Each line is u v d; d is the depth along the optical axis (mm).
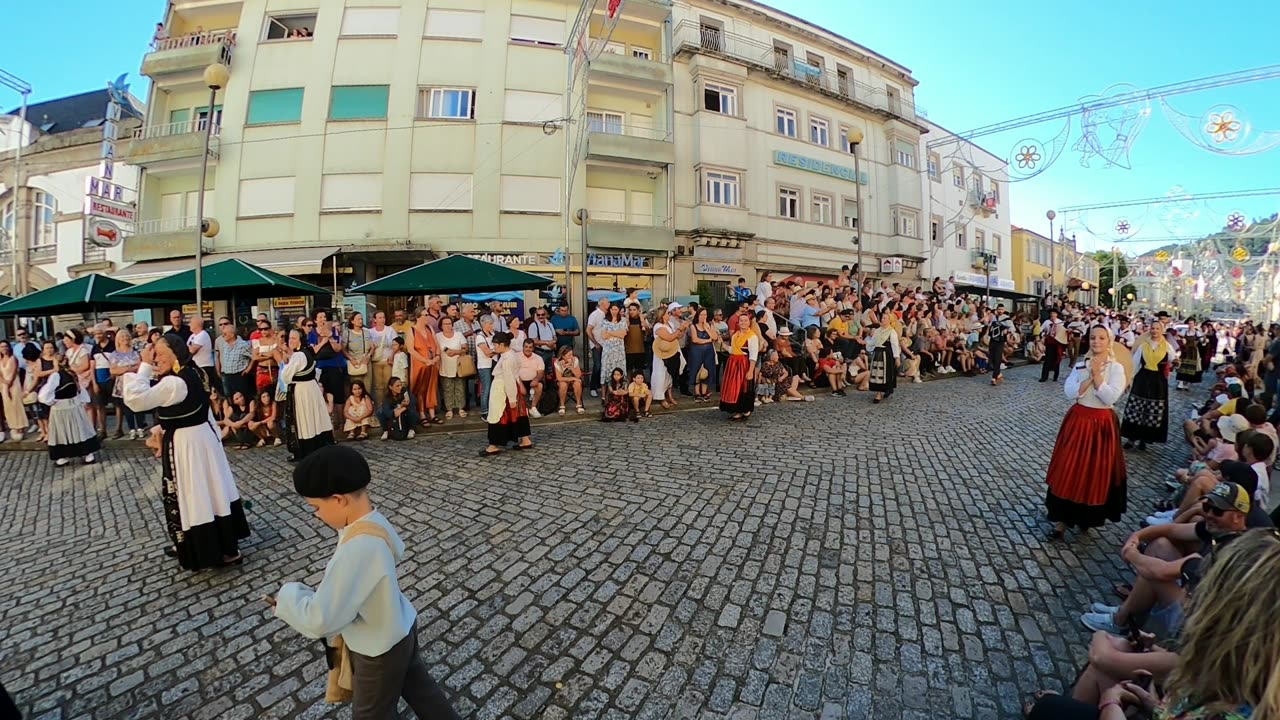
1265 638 1195
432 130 17125
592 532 4301
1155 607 2801
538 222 17672
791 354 10703
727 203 20422
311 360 6637
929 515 4664
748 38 21703
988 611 3223
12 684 2695
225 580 3732
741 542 4102
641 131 20047
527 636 2984
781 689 2557
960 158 29469
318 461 1755
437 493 5301
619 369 9203
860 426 8102
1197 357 13719
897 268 23625
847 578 3580
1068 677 2660
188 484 3705
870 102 25281
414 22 17547
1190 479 4656
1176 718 1378
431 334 8758
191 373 3768
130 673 2766
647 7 19375
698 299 17266
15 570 4023
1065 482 4117
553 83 18078
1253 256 25359
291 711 2469
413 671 2016
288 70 17219
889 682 2607
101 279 10266
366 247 16375
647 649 2857
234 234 16781
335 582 1687
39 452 8430
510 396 6707
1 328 18766
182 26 18422
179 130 17703
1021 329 20969
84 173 18578
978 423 8438
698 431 7812
